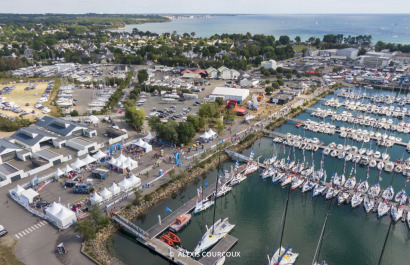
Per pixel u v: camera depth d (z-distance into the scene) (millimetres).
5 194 111812
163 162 137375
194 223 107625
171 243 94500
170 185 121375
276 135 179000
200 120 173000
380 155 155375
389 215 111375
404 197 114875
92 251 86000
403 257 93938
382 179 135500
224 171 135875
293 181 128375
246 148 163625
